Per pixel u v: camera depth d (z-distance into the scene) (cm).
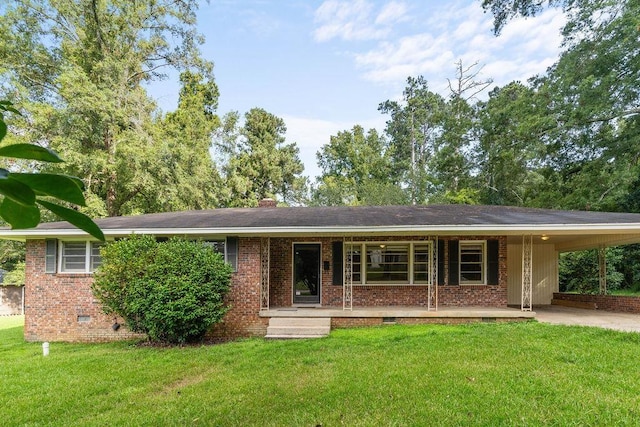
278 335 916
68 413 490
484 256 1147
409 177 2925
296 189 3466
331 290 1154
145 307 842
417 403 483
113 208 2052
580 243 1332
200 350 816
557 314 1117
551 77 1897
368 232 966
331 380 577
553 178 2002
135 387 583
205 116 2753
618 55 1587
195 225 979
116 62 1912
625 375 559
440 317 1005
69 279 1012
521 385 529
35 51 1855
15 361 756
